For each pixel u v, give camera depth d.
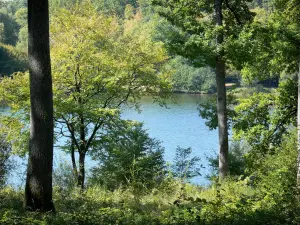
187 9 16.23
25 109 16.67
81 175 17.73
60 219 7.17
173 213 7.62
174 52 15.45
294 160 11.34
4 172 12.48
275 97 17.64
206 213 7.19
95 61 17.83
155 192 12.06
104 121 18.14
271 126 17.28
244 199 8.12
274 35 14.89
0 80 16.94
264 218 6.60
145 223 7.11
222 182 13.96
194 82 76.44
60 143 30.70
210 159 28.72
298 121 12.58
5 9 127.75
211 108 30.89
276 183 9.67
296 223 6.43
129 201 10.34
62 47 17.28
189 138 42.72
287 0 15.85
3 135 13.77
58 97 17.17
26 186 8.91
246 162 17.09
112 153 18.09
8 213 7.17
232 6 17.47
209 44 15.62
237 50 14.47
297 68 16.73
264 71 17.19
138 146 18.23
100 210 8.17
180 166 20.08
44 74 8.72
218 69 16.33
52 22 17.81
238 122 18.41
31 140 8.85
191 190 12.35
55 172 14.77
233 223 6.50
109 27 18.34
